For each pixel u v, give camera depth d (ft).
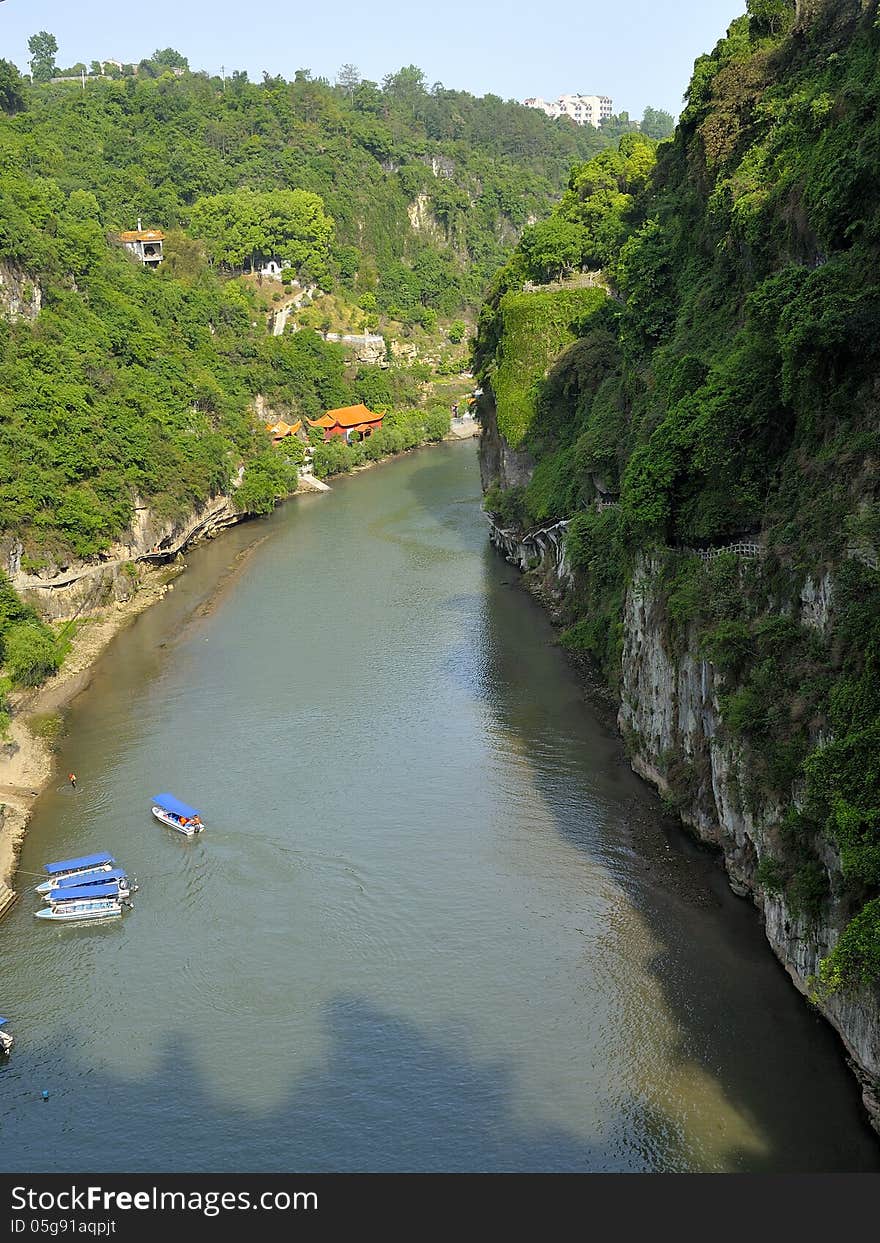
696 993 143.95
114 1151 126.52
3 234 353.92
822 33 225.56
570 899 166.09
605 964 151.33
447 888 170.81
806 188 185.37
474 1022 142.41
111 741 228.84
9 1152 127.13
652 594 196.85
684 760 183.11
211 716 238.07
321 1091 133.28
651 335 265.95
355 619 298.15
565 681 246.88
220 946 161.07
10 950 163.12
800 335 153.28
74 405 330.75
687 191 278.87
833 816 122.72
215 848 185.78
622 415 268.21
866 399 149.18
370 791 201.46
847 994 122.83
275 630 292.61
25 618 270.87
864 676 125.70
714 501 179.42
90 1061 140.15
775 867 141.08
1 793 207.72
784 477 165.48
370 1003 147.13
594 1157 121.49
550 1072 133.49
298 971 154.61
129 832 192.44
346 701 241.76
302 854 182.29
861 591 131.44
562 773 204.44
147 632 298.56
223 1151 125.90
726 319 220.23
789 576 149.38
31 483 303.89
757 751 147.02
